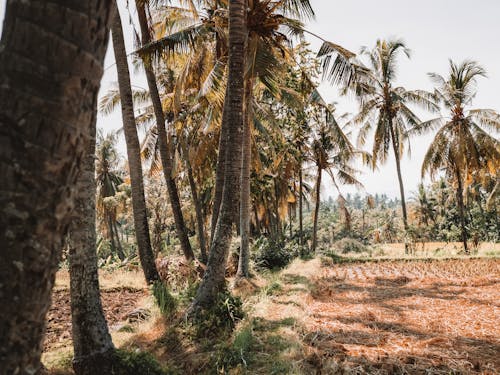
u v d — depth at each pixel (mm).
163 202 28219
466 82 22703
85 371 4938
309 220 65750
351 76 11109
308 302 9336
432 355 5438
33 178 1359
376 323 7398
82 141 1479
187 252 14094
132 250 41438
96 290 5219
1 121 1351
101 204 33688
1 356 1372
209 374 5105
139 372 4949
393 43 22906
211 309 7082
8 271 1356
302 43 15266
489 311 8203
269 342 5992
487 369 4895
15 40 1372
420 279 13469
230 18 7848
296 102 12805
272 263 17812
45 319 1509
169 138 19672
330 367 4832
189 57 12383
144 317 8312
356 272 15633
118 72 11539
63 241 1512
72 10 1390
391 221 54875
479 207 44688
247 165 12469
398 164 23578
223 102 11672
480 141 22578
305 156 24438
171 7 13961
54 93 1370
